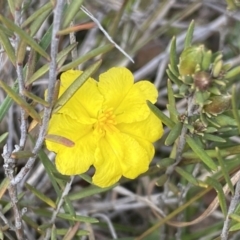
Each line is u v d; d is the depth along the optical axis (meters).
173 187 0.25
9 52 0.19
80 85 0.19
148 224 0.29
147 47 0.32
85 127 0.20
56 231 0.23
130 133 0.21
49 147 0.20
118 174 0.21
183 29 0.32
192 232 0.28
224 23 0.30
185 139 0.22
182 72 0.20
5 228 0.23
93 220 0.22
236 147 0.22
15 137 0.28
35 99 0.19
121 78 0.20
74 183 0.28
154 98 0.21
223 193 0.21
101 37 0.30
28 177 0.28
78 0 0.18
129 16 0.30
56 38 0.18
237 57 0.29
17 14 0.19
